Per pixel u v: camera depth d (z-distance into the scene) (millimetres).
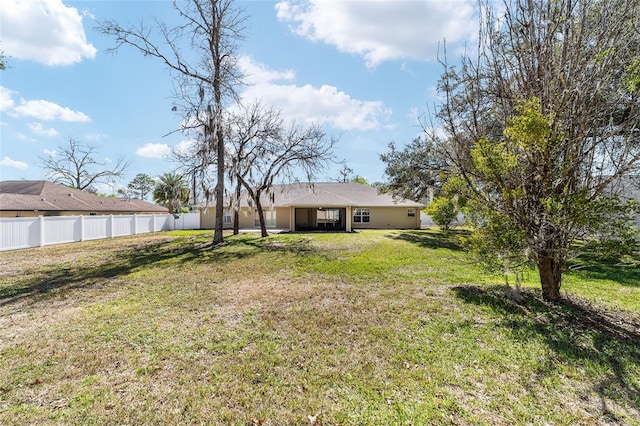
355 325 4207
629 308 4793
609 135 4027
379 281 6695
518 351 3402
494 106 5258
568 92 4012
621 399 2568
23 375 2988
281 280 6895
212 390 2734
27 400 2604
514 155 4418
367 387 2764
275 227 23516
